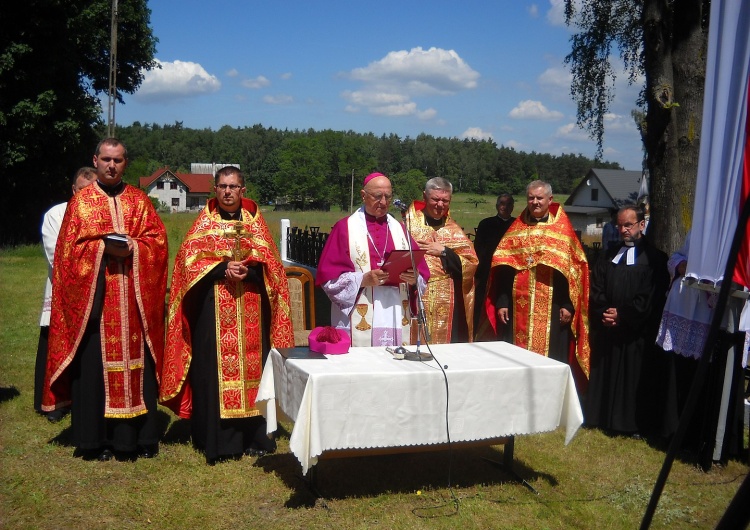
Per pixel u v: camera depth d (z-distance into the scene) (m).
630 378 5.82
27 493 4.30
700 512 4.39
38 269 16.80
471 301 6.02
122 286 4.80
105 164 4.85
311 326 7.58
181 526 3.96
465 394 4.17
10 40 22.12
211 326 4.94
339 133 65.06
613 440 5.74
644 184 14.35
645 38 8.22
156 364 5.02
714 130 4.50
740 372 5.09
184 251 4.97
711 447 5.04
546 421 4.41
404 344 5.16
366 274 4.84
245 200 5.26
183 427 5.72
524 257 6.09
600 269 6.11
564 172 86.81
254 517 4.08
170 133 135.38
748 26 4.12
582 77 14.45
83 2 23.33
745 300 4.95
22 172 24.61
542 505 4.36
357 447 3.98
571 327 6.04
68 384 4.93
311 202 64.25
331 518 4.08
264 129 134.88
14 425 5.58
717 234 4.64
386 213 5.33
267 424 4.58
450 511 4.22
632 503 4.45
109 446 4.90
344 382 3.91
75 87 24.67
